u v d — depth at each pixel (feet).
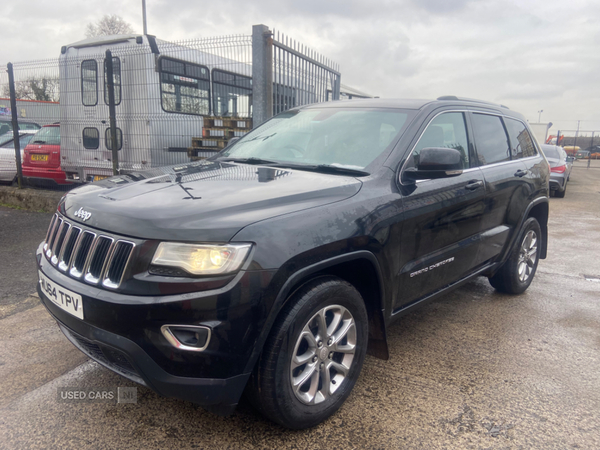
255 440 7.50
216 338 6.38
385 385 9.25
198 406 8.40
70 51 29.14
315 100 28.96
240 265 6.46
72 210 7.97
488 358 10.52
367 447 7.39
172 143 27.76
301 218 7.22
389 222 8.52
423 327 12.24
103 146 28.78
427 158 8.95
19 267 16.19
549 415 8.34
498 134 13.21
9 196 28.07
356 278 8.81
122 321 6.49
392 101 11.27
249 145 11.78
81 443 7.32
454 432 7.79
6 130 40.40
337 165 9.59
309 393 7.63
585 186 57.88
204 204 7.12
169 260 6.42
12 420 7.82
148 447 7.27
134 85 27.09
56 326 11.56
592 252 21.29
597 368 10.16
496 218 12.42
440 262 10.23
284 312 7.06
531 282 16.16
